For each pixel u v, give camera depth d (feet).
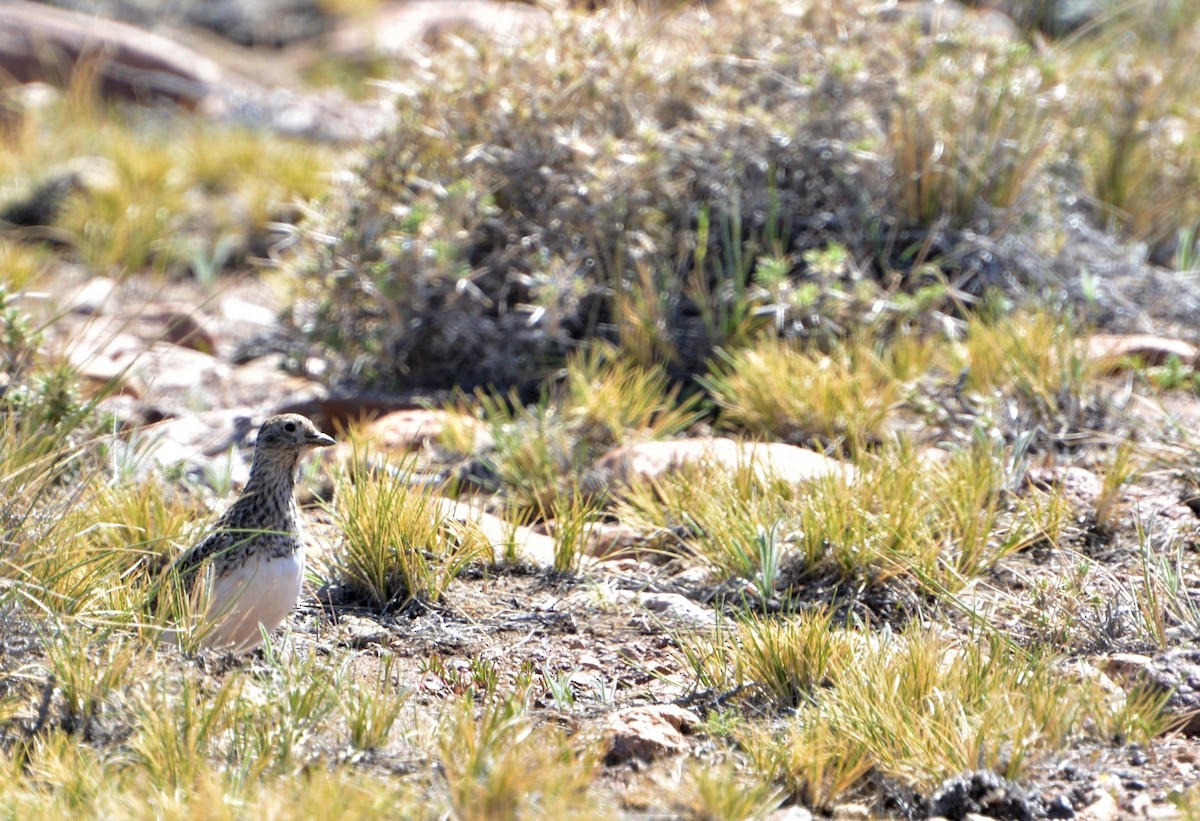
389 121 49.08
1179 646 26.45
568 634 29.01
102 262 57.41
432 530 31.48
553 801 20.48
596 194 43.06
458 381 44.04
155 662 24.17
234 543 26.61
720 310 43.27
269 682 24.54
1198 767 22.65
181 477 35.94
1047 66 47.98
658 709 24.57
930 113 46.24
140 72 83.25
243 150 67.26
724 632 27.91
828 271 42.14
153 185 63.36
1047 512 31.83
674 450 35.76
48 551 27.25
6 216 61.77
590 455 37.32
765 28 47.78
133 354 46.70
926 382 38.01
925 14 63.93
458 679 26.86
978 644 25.91
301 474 36.70
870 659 24.88
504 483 36.24
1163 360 40.88
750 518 31.35
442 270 42.39
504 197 45.01
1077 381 37.58
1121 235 49.85
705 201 45.65
